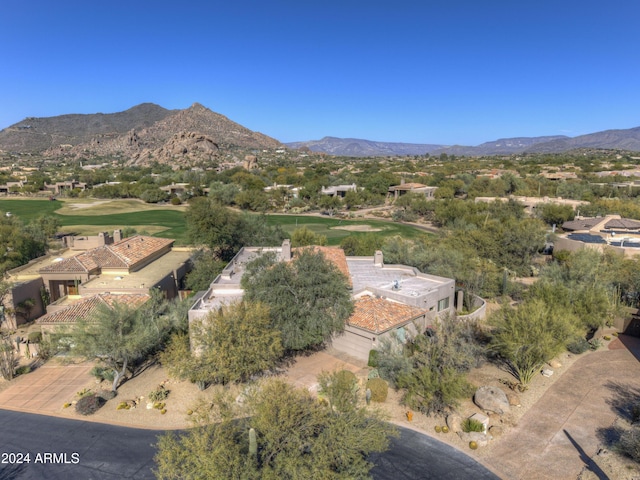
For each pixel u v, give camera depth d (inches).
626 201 3678.6
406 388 1015.0
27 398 1039.6
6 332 1464.1
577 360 1184.8
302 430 666.8
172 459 644.7
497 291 1720.0
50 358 1247.5
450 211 3494.1
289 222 4057.6
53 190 6628.9
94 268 1647.4
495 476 751.1
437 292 1365.7
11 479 760.3
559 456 795.4
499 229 2183.8
